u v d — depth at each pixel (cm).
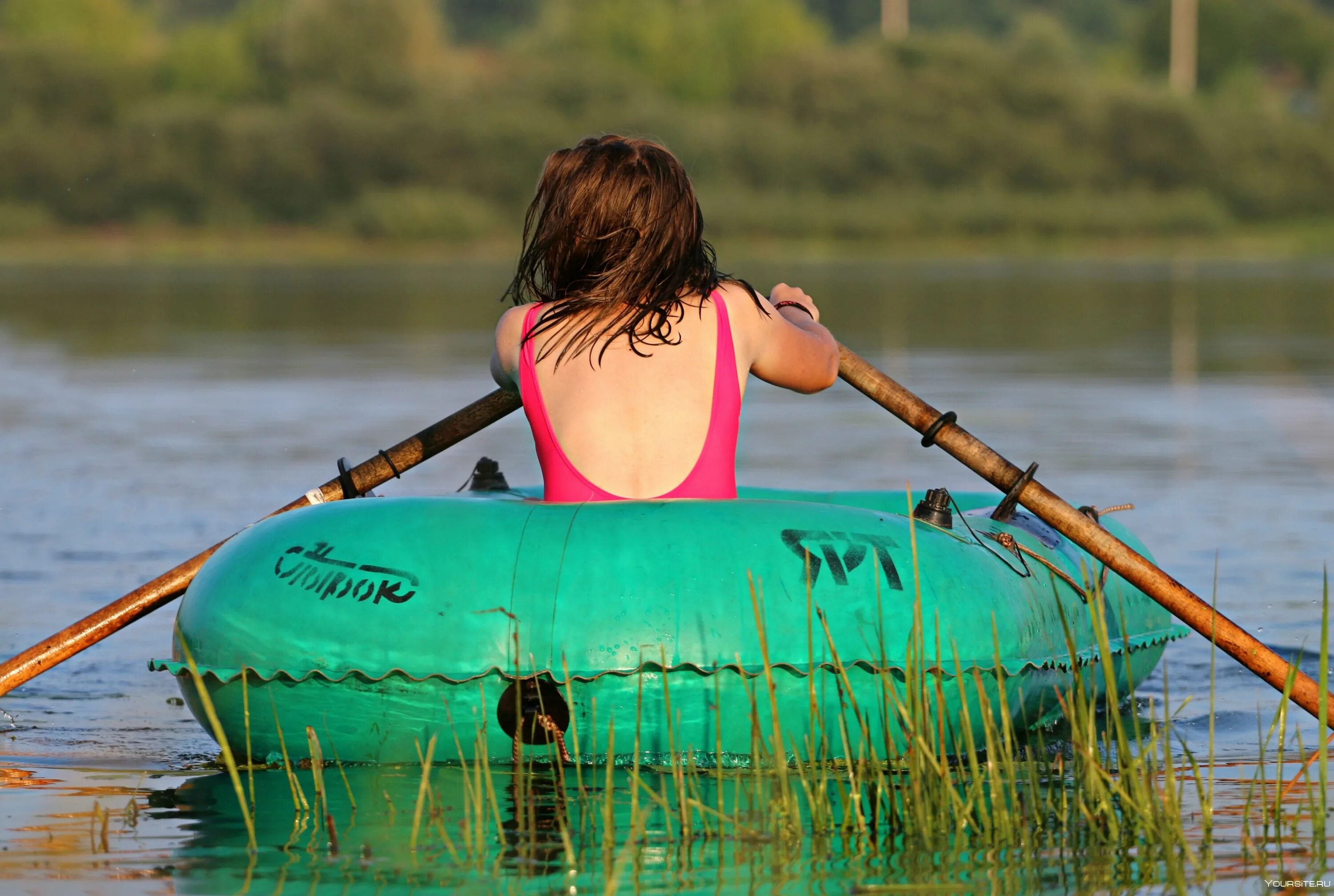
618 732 1066
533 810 994
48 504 2277
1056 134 14238
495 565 1077
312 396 3616
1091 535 1198
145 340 5122
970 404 3484
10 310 6438
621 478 1123
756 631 1058
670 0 15650
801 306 1276
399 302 6969
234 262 11019
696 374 1137
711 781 1051
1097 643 1148
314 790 1050
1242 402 3509
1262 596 1708
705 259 1162
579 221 1136
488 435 3014
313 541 1125
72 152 13150
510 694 1058
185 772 1116
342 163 13225
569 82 14038
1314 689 1127
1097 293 7462
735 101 14675
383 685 1067
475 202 13175
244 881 877
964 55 14625
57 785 1082
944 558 1136
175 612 1677
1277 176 14412
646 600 1058
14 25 16275
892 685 1034
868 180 13750
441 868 893
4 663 1219
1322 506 2259
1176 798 1029
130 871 895
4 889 868
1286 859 909
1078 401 3522
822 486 2389
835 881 870
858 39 19738
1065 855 913
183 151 13200
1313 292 7519
